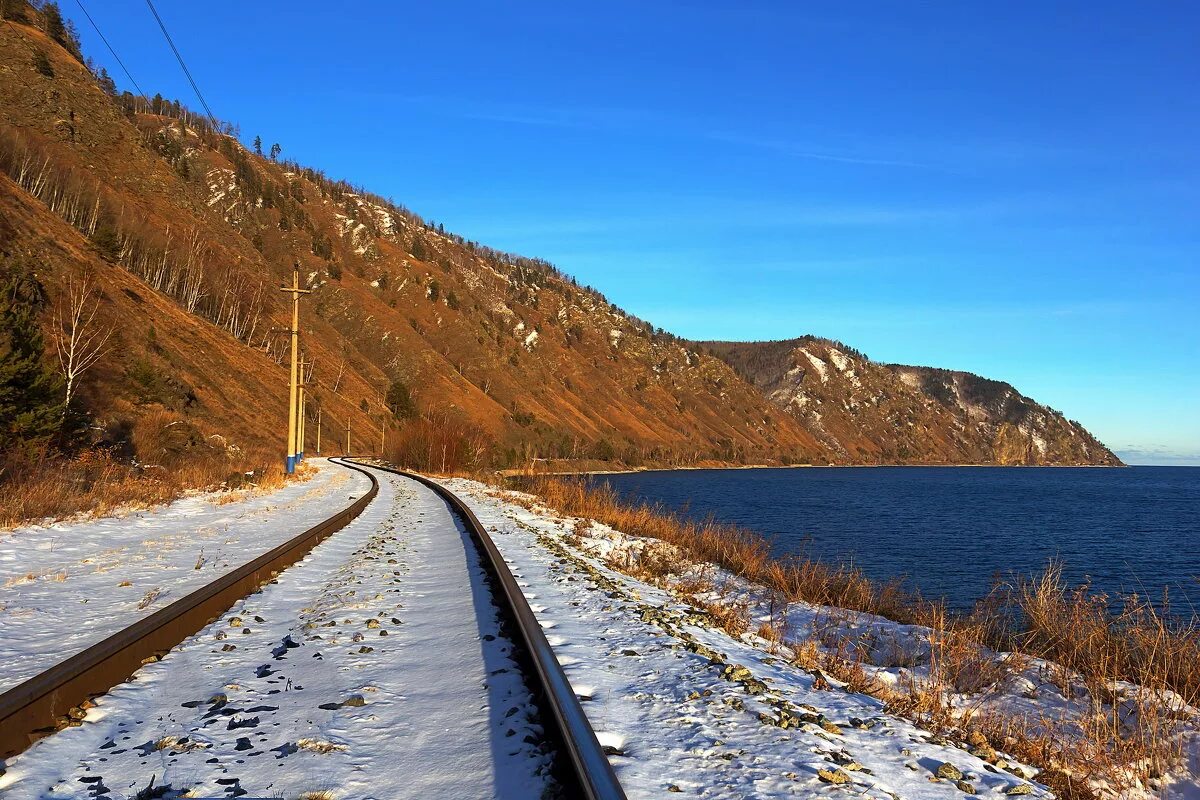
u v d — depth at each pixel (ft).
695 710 14.62
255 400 268.82
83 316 181.98
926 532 136.05
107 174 408.67
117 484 66.03
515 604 20.40
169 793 10.74
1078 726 17.85
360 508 62.69
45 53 433.07
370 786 11.12
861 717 15.29
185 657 18.29
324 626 21.63
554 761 11.62
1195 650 23.31
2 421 75.36
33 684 13.38
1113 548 114.42
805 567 43.60
